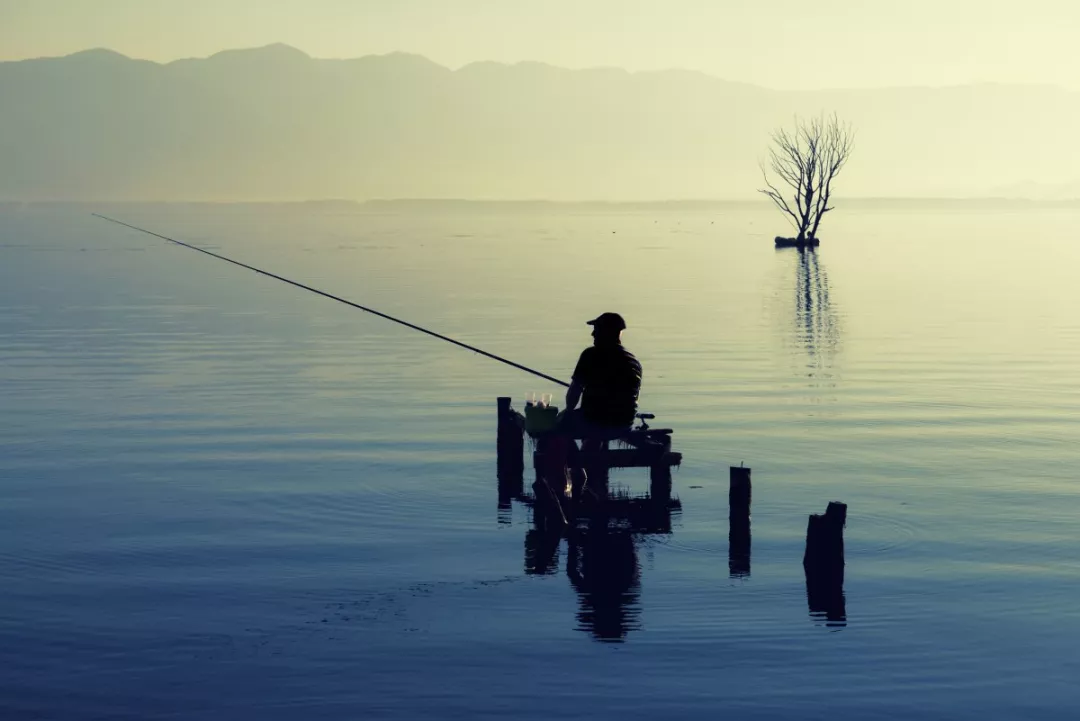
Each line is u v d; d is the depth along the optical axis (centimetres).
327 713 732
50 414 1891
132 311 3797
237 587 991
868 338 3038
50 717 731
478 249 8506
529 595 962
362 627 888
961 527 1184
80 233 11294
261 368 2461
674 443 1644
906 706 741
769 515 1238
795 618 904
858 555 1084
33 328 3275
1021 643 851
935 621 897
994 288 4819
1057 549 1103
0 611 931
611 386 1276
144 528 1190
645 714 728
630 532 1169
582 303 4088
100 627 893
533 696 755
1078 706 741
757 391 2141
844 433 1720
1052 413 1897
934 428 1761
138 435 1709
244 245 8925
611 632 872
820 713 730
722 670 798
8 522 1216
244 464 1503
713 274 5747
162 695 763
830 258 7381
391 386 2208
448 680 782
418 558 1077
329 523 1207
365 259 7006
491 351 2731
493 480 1406
